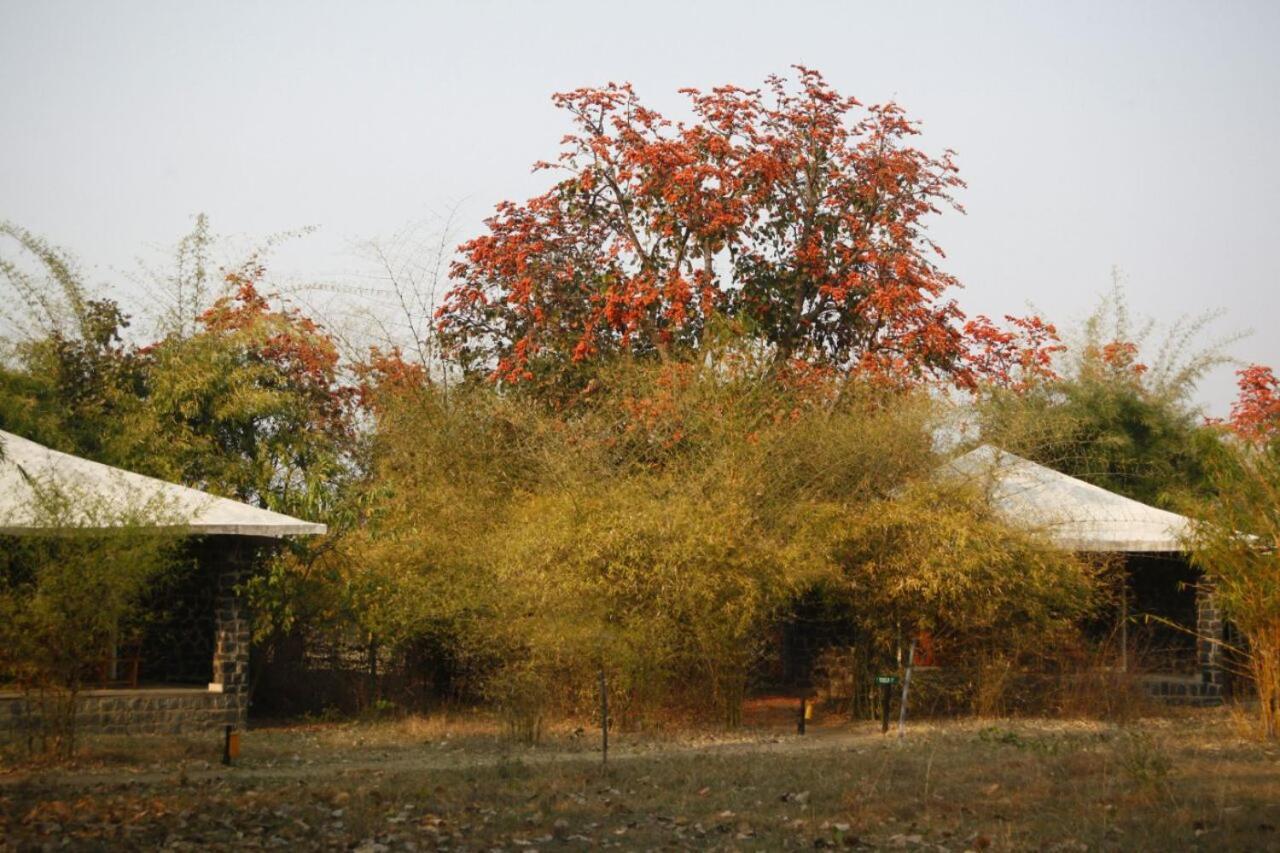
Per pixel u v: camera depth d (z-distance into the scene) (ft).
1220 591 56.75
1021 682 64.64
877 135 89.81
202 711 57.47
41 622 46.29
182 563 53.88
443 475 72.84
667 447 69.87
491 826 36.32
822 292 87.51
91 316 85.51
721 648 60.29
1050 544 63.00
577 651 58.29
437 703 65.57
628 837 35.04
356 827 35.70
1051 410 99.45
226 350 79.36
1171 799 38.04
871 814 37.47
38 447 60.54
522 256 85.56
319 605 64.18
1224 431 84.43
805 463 66.95
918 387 73.31
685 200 83.61
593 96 86.38
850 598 63.10
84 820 36.24
